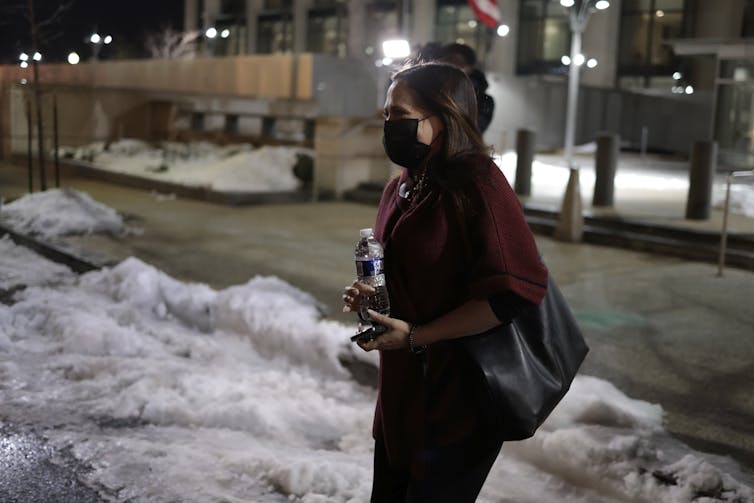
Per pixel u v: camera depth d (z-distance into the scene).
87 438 4.30
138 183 15.80
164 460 4.05
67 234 10.09
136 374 5.18
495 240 2.27
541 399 2.40
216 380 5.11
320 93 14.61
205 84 18.31
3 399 4.82
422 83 2.36
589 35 29.11
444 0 33.69
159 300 6.89
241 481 3.86
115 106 21.45
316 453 4.27
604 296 7.46
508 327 2.41
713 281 8.26
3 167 19.50
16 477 3.85
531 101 24.81
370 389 5.26
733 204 12.13
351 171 14.84
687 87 26.61
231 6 47.25
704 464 3.64
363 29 37.84
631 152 24.22
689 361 5.59
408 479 2.70
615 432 4.15
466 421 2.42
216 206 13.50
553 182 15.13
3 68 21.19
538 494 3.78
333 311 6.75
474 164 2.33
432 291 2.39
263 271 8.41
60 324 6.07
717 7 25.84
